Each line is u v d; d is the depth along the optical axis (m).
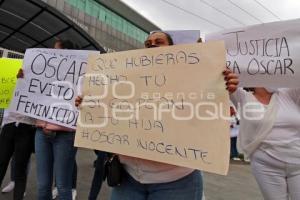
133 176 1.99
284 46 2.52
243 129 2.76
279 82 2.51
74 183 4.10
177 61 1.89
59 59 3.13
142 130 1.94
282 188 2.60
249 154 2.74
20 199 3.48
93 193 3.71
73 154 2.96
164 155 1.83
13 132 3.53
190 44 1.87
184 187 1.91
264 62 2.55
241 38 2.64
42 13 9.65
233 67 2.62
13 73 3.91
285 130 2.56
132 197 2.00
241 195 5.53
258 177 2.69
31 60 3.20
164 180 1.90
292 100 2.64
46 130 2.95
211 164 1.68
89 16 22.92
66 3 20.58
